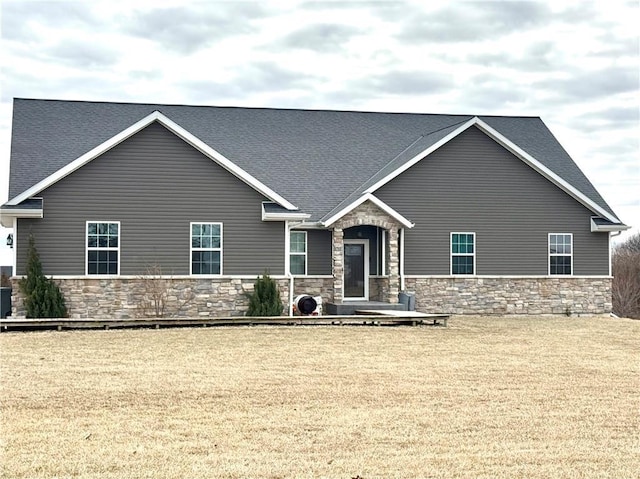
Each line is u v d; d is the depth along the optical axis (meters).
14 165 27.83
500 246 31.02
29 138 29.64
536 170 31.33
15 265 25.36
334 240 28.81
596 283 31.77
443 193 30.62
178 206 26.50
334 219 28.36
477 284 30.75
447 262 30.59
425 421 13.17
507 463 10.80
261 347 20.97
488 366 18.75
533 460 10.96
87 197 25.91
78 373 17.11
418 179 30.45
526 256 31.20
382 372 17.69
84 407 13.98
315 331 24.02
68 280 25.61
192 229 26.61
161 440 11.86
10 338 22.05
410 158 30.28
